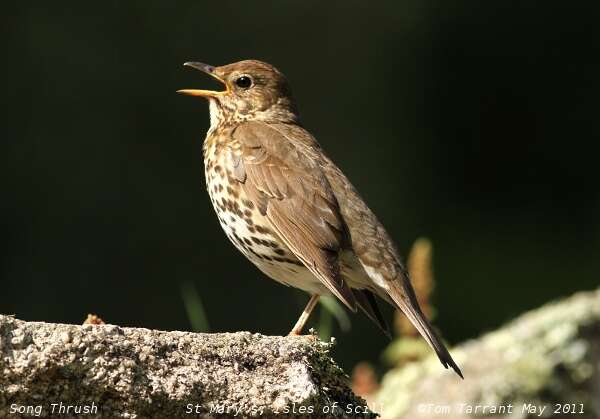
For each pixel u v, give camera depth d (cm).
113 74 1678
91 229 1608
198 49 1731
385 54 1883
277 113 861
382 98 1872
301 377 525
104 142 1648
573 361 896
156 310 1590
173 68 1700
